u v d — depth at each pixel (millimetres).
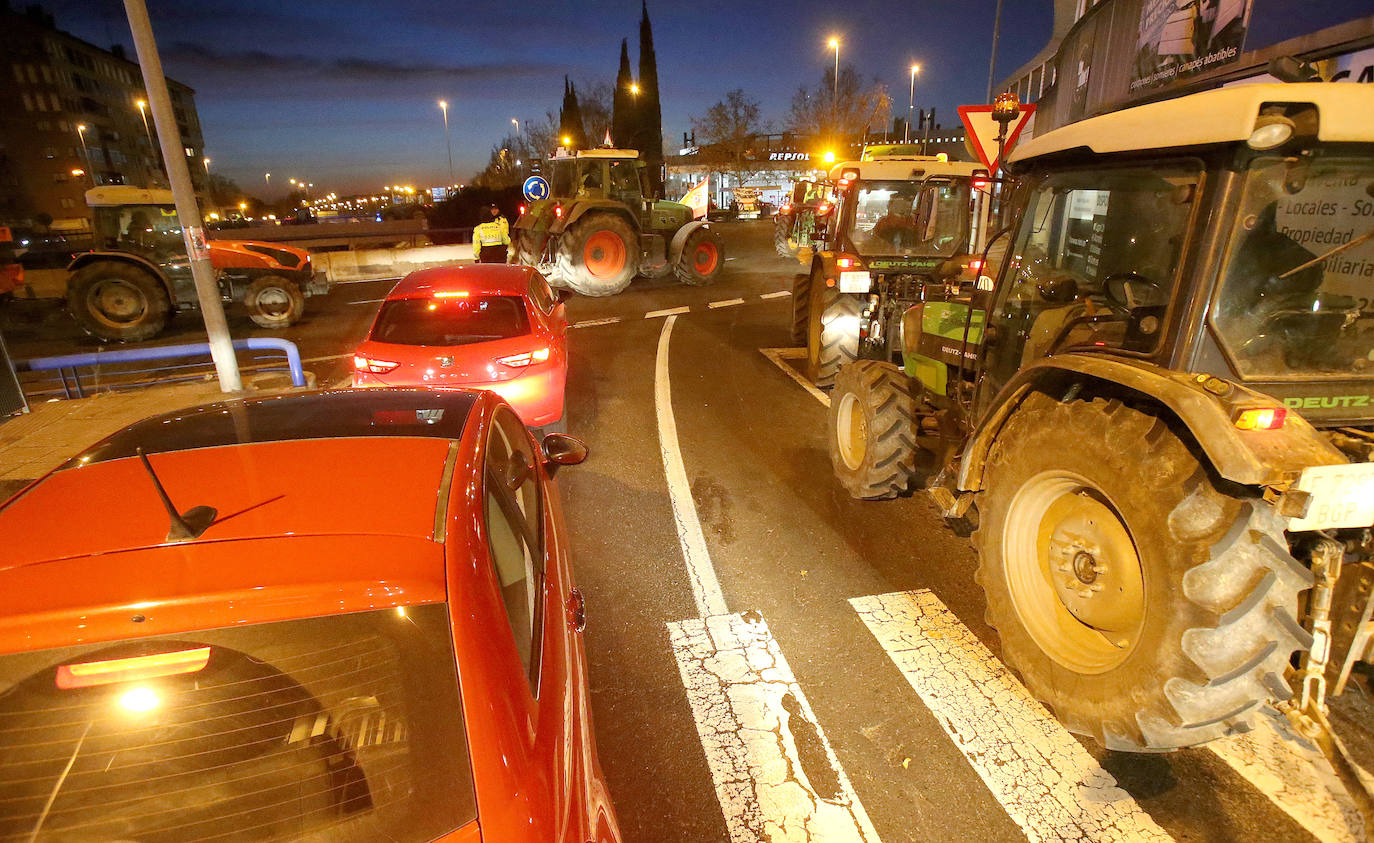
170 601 1479
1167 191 2787
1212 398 2301
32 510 1781
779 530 4910
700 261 17094
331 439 2186
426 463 2031
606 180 16109
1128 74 9812
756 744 3000
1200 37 7910
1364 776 2707
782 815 2648
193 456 2055
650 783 2805
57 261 16078
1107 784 2764
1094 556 2779
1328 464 2121
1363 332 2541
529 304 6039
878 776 2826
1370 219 2455
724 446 6566
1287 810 2621
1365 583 2342
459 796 1439
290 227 36656
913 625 3830
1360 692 3145
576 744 1816
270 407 2514
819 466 6074
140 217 12375
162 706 1480
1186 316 2529
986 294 4387
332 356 10727
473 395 2746
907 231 8492
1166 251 2801
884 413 4762
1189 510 2305
